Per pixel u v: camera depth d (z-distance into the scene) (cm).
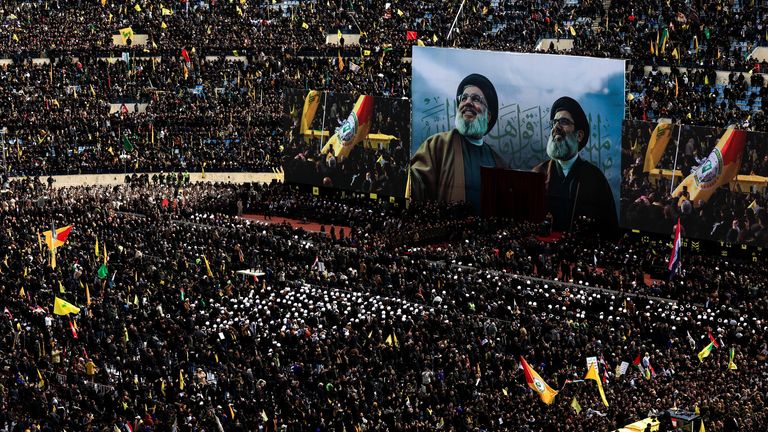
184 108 17612
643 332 10825
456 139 14900
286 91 15962
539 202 14462
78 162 16588
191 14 19675
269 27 19250
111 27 19438
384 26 18538
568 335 10544
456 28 17662
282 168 16762
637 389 9144
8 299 11231
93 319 10669
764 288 11962
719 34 16038
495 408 8769
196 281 11850
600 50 16125
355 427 8594
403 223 14425
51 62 18238
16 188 15525
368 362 9969
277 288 11706
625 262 12900
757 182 12950
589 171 14050
